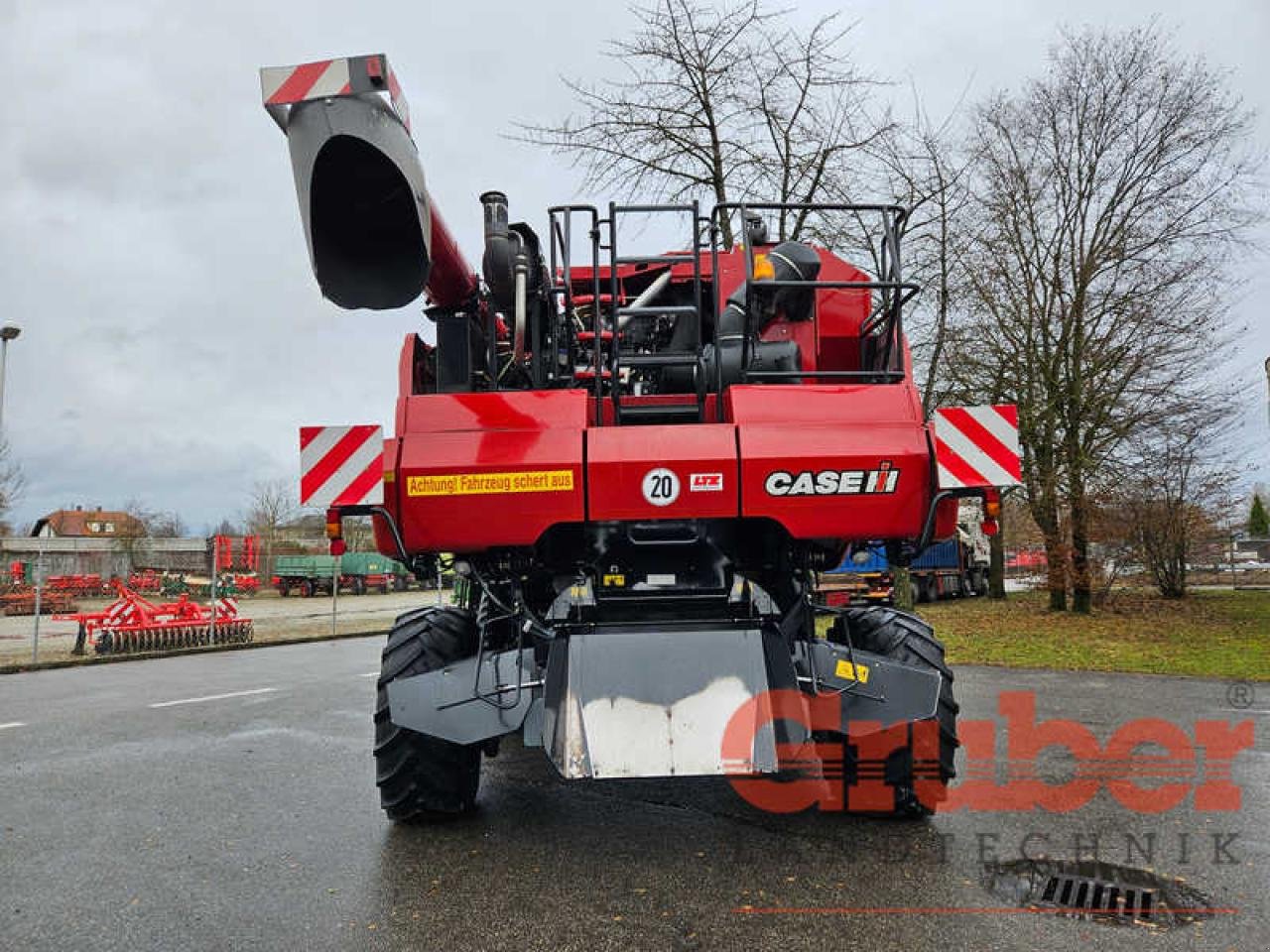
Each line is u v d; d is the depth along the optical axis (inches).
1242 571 1561.3
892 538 168.1
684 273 208.7
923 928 126.8
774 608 155.3
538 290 183.6
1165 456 731.4
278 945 124.1
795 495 155.1
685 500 154.3
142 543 2007.9
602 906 136.0
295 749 268.4
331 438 158.1
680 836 171.0
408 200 158.9
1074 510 767.1
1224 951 119.0
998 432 157.0
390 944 123.5
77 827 185.8
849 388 161.3
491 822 182.2
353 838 173.3
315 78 148.0
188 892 145.9
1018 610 842.8
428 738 170.1
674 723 140.3
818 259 188.5
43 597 1385.3
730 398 160.6
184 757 258.7
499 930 127.6
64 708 372.5
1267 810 184.5
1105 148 731.4
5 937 128.6
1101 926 127.1
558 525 170.1
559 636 151.9
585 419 158.1
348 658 593.6
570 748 139.1
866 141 478.6
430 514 155.5
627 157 466.6
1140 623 701.9
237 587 1780.3
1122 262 719.1
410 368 179.3
